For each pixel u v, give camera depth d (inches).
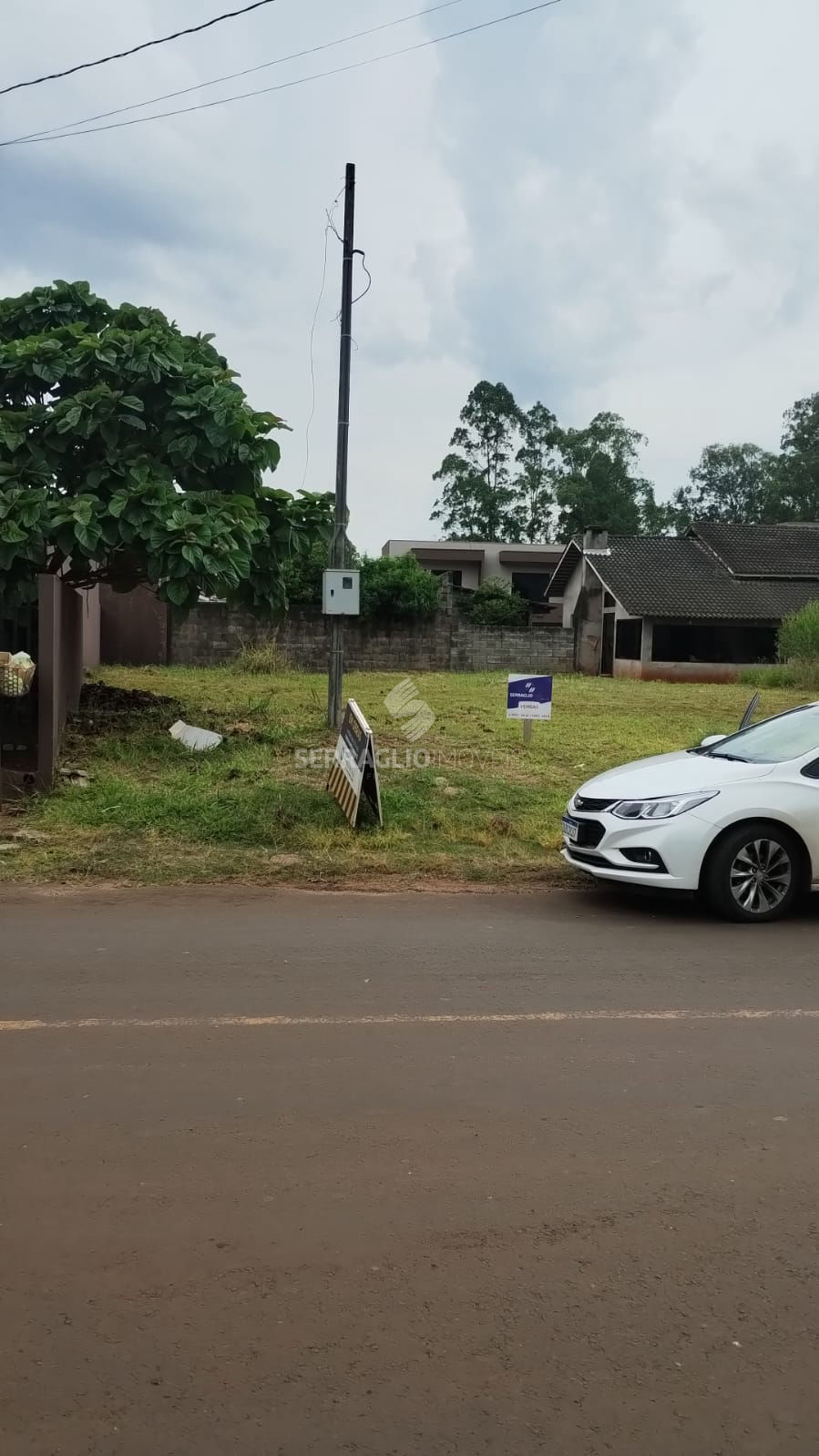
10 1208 125.9
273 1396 96.2
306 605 1058.7
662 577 1212.5
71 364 448.8
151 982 209.2
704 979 218.4
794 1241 122.2
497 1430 92.8
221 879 301.6
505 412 2065.7
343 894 289.1
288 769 431.2
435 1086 161.3
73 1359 100.7
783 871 267.6
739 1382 99.3
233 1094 157.5
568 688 922.7
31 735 410.9
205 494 446.0
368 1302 109.6
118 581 495.2
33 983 207.3
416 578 1065.5
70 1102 154.2
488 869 317.1
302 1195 129.6
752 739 313.4
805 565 1274.6
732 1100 158.7
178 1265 115.3
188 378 461.1
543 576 1544.0
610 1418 94.5
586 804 284.8
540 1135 146.3
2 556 395.9
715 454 2400.3
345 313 473.7
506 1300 110.3
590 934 252.5
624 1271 115.8
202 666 994.7
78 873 302.4
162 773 412.8
